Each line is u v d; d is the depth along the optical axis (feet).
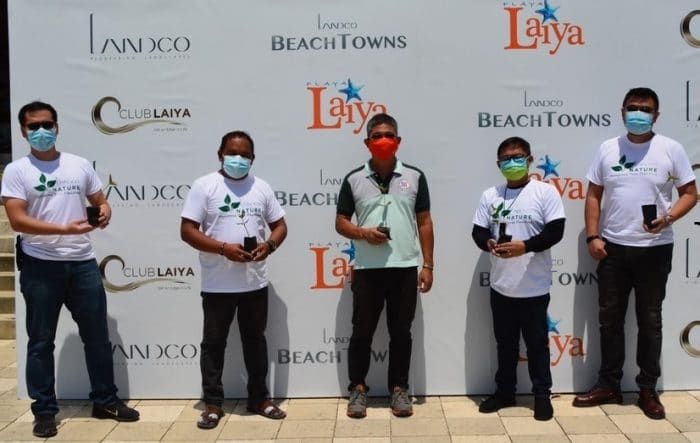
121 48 12.61
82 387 13.05
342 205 11.82
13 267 19.51
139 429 11.46
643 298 11.79
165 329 12.95
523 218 11.51
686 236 12.71
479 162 12.62
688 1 12.44
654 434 10.88
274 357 12.94
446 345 12.90
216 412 11.63
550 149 12.62
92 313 11.55
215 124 12.66
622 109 11.96
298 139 12.64
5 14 31.45
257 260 11.25
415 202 11.89
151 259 12.85
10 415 12.11
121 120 12.69
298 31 12.54
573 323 12.85
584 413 11.85
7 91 32.19
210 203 11.46
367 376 12.99
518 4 12.48
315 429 11.34
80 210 11.27
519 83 12.53
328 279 12.82
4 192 10.88
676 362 12.87
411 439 10.83
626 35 12.48
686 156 11.76
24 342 12.94
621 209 11.72
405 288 11.76
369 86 12.56
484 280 12.79
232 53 12.57
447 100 12.57
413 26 12.50
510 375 12.10
